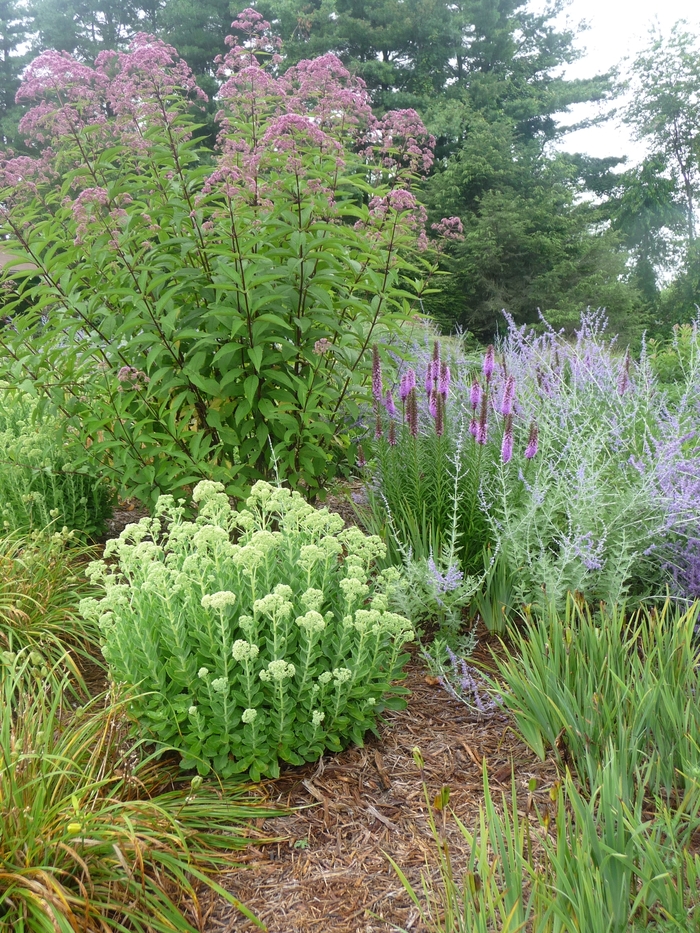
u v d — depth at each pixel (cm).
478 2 3180
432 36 2980
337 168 468
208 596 265
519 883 198
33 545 423
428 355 554
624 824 220
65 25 3234
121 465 499
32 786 239
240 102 456
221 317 428
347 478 577
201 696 282
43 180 470
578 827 219
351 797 279
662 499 387
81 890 213
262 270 435
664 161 3772
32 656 310
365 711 303
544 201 2661
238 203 425
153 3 3306
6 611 378
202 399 478
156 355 428
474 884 200
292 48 2725
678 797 263
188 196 440
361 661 290
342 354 480
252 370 456
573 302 2480
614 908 199
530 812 265
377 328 515
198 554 297
